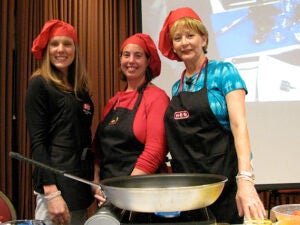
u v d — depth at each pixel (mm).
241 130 1270
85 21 2799
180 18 1460
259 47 2672
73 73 1746
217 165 1361
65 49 1664
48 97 1600
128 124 1586
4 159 2639
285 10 2684
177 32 1456
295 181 2611
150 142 1538
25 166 2676
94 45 2797
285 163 2623
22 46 2723
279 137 2633
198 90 1430
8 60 2684
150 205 879
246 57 2670
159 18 2734
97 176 1729
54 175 1561
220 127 1387
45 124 1605
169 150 1489
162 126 1546
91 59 2789
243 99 1342
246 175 1135
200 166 1377
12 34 2707
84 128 1708
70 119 1620
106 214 912
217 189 924
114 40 2836
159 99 1601
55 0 2754
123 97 1679
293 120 2645
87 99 1761
